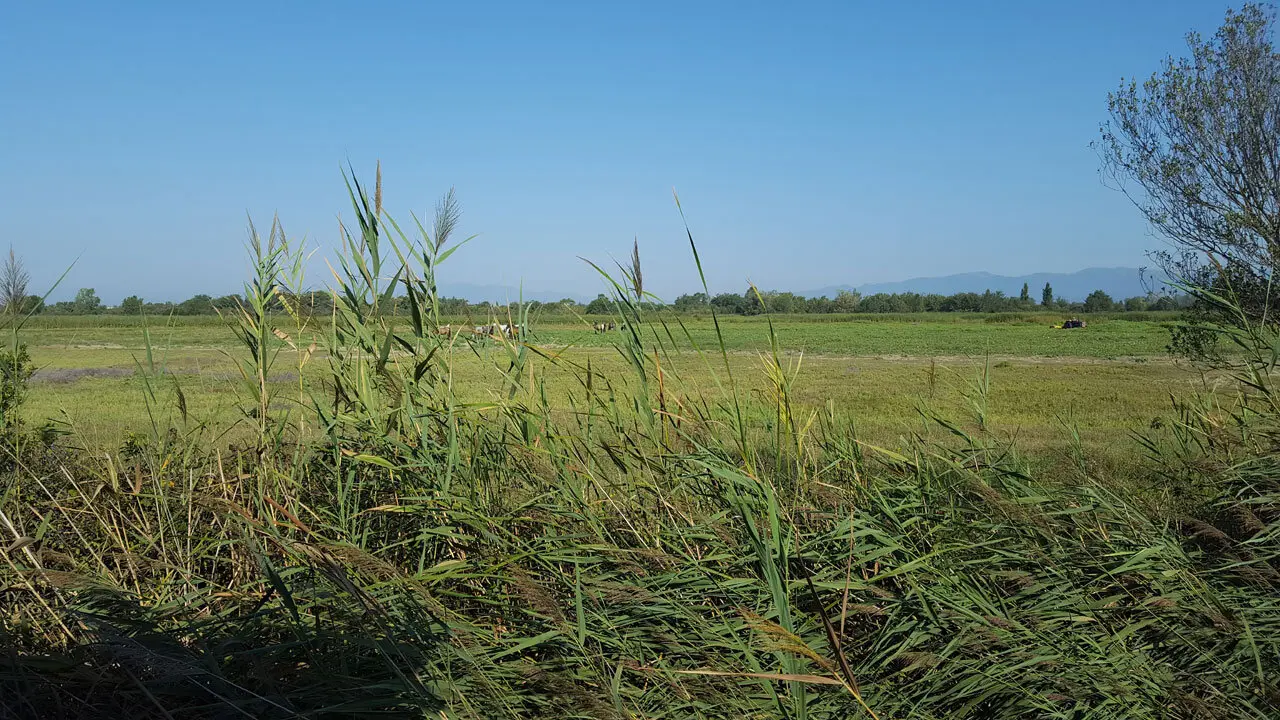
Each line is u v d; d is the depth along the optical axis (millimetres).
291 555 3045
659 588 3299
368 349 3822
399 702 2641
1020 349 41094
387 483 4016
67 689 2924
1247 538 4062
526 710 2916
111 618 2959
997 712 2896
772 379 3676
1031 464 5465
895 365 29547
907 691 2957
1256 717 2783
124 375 15727
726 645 2920
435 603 2980
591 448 4078
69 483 4340
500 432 4059
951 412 9008
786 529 3400
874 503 3928
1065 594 3338
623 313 3648
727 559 3434
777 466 3676
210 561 4023
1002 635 3064
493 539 3424
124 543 3809
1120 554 3510
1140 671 2953
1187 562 3566
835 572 3408
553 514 3592
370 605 2777
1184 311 9914
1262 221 9695
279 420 4062
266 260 3861
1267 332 5113
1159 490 4824
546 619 3074
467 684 2850
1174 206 10352
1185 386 17047
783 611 2418
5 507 3984
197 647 2961
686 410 3959
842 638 3145
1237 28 10430
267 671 2816
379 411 3912
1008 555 3531
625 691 2848
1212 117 10266
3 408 4441
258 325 3881
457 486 3814
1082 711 2885
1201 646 3139
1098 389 18625
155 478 3963
